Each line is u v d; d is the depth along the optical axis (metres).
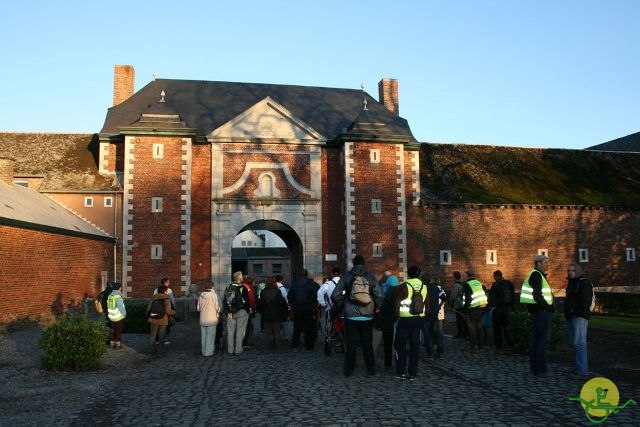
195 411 7.64
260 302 14.20
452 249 33.06
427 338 12.26
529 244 34.19
